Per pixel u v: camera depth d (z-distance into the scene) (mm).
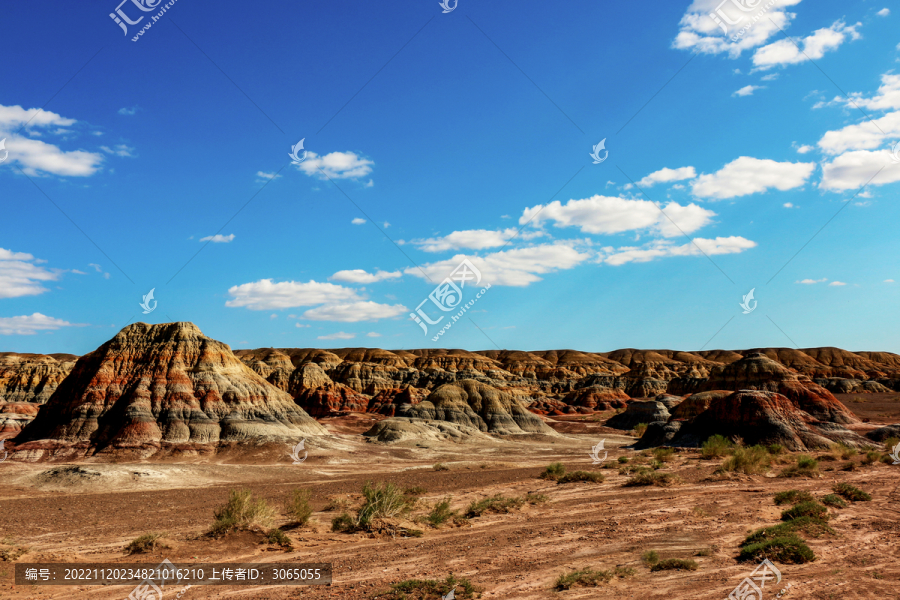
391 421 80250
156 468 43969
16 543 17906
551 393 188875
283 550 15609
